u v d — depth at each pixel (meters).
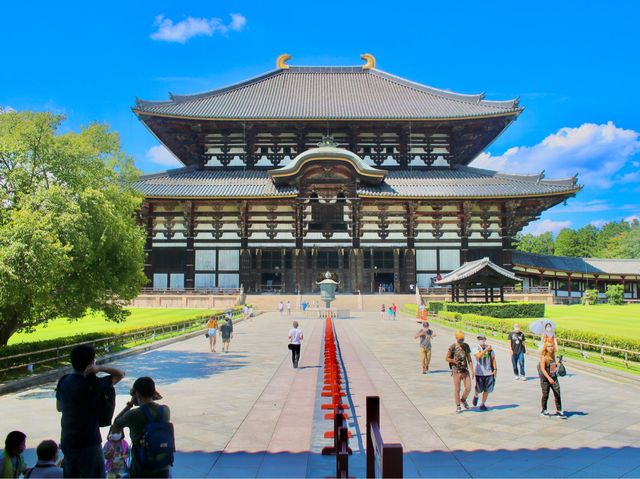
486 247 73.25
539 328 15.76
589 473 10.44
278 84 93.19
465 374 15.39
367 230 72.38
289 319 52.28
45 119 22.02
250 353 28.23
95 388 8.29
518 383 19.73
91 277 22.58
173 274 71.69
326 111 79.75
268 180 74.31
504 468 10.70
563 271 81.25
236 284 71.31
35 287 18.62
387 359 25.22
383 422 14.09
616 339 23.92
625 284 85.62
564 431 13.26
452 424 13.91
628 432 13.15
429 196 69.62
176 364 24.41
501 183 73.19
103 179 24.42
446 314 44.56
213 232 71.88
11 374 20.72
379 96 87.75
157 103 76.12
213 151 80.19
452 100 83.88
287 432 13.20
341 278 71.50
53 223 19.72
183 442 12.44
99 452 8.27
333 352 17.58
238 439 12.68
